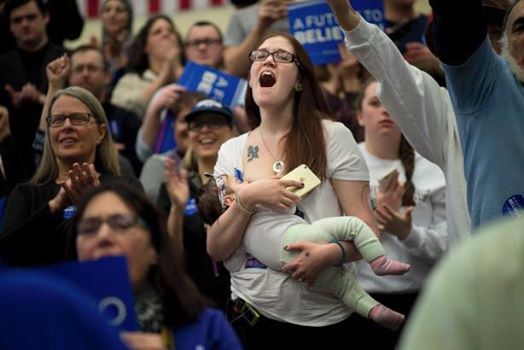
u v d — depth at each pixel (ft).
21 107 71.72
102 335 26.91
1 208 61.52
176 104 68.74
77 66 73.56
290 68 48.47
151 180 65.05
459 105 42.86
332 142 48.29
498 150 42.11
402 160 58.39
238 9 86.69
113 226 36.60
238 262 48.01
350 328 47.78
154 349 33.73
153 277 37.01
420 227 56.70
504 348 24.47
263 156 48.39
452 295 24.75
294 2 75.46
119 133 73.77
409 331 25.35
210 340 36.91
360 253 46.62
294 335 47.11
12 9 74.84
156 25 81.20
